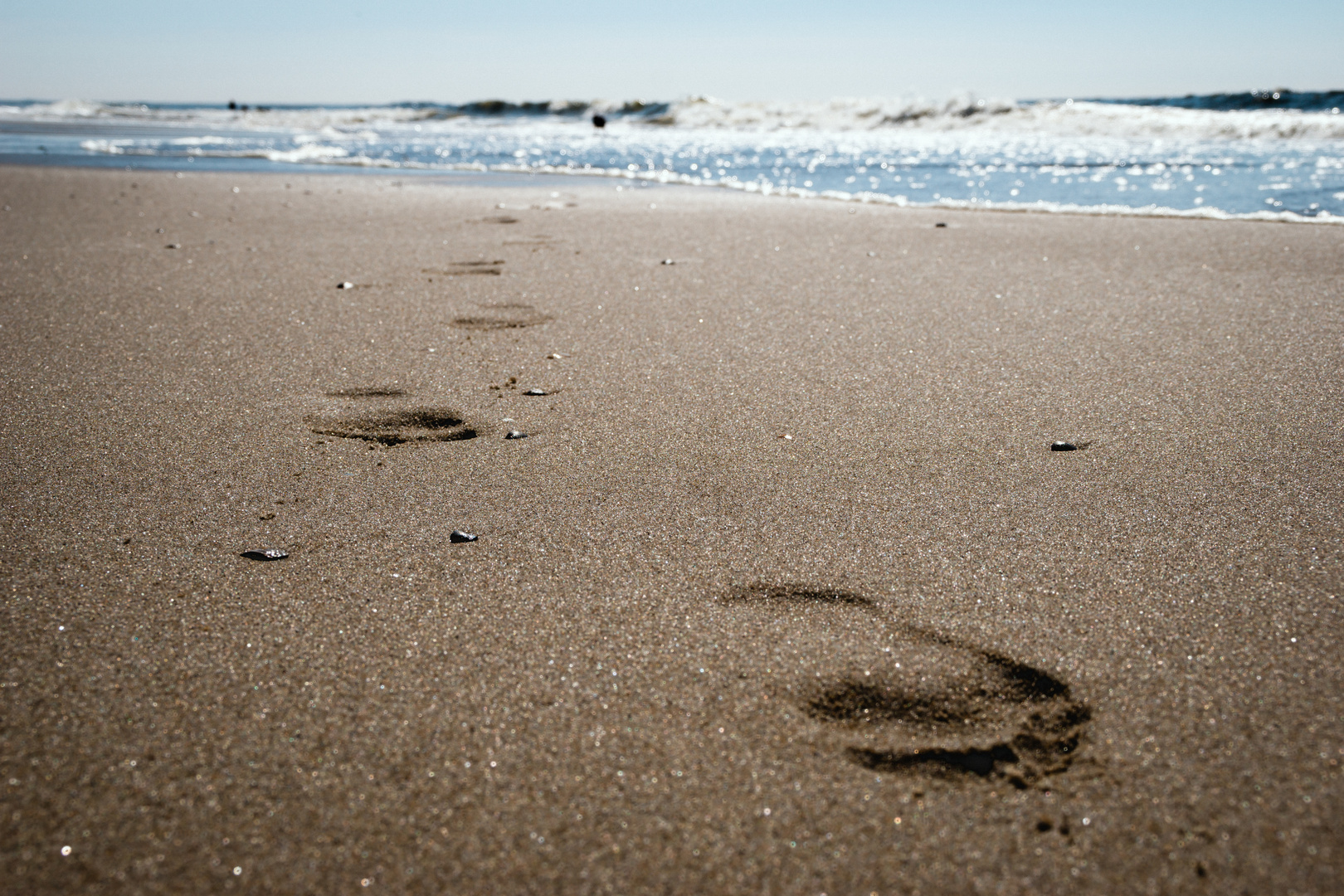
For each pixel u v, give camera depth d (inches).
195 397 42.4
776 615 27.5
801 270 73.2
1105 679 25.1
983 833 21.3
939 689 24.9
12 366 46.1
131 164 183.8
